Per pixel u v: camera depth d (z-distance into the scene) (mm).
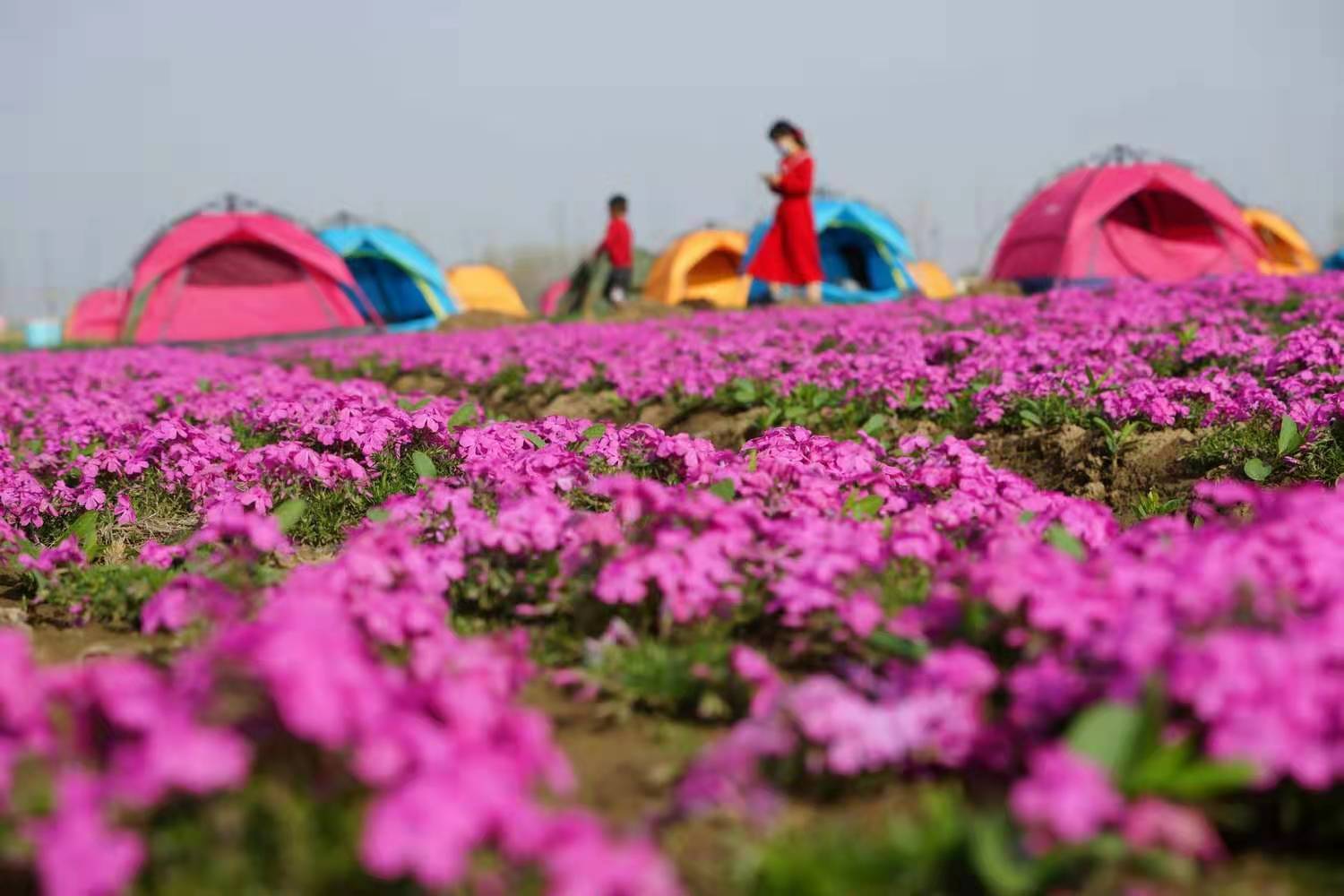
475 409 7898
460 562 4254
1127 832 2355
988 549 4141
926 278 43281
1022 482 5164
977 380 9398
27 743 2551
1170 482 6883
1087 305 16484
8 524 6090
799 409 8875
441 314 33469
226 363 17734
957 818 2543
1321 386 7836
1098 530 4328
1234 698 2496
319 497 6320
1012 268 29156
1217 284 17266
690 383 10219
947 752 2869
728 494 4914
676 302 35812
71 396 12414
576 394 11633
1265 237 36656
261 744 2547
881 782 2996
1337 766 2459
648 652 3926
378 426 6828
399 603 3596
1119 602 3148
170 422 7137
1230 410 7445
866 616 3527
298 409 7953
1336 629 2721
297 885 2340
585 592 4246
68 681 2654
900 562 4418
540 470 5629
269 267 27766
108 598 4891
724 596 3965
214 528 4543
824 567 3758
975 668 2975
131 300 26531
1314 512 3535
